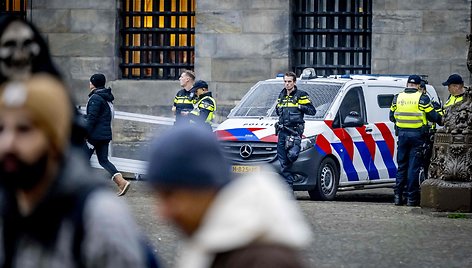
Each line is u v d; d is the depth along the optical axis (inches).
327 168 830.5
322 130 830.5
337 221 637.3
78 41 1145.4
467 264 474.9
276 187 136.6
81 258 161.6
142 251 171.5
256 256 131.3
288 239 132.9
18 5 1160.2
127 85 1144.8
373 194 966.4
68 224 162.2
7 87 163.9
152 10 1165.1
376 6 1111.6
